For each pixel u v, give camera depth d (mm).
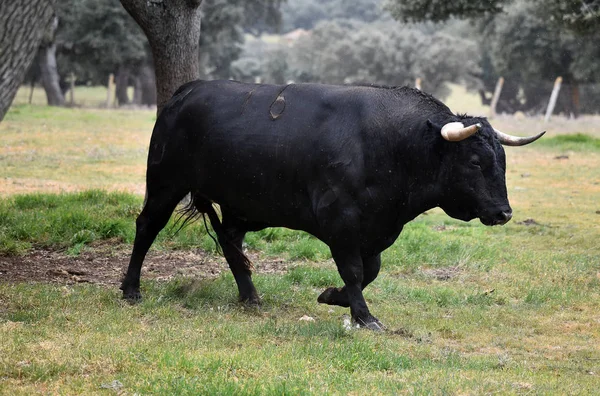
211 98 14609
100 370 10742
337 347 12062
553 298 17000
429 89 109625
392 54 110562
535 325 15047
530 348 13508
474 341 13773
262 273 18203
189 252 19844
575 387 11008
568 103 86875
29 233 20000
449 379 10891
